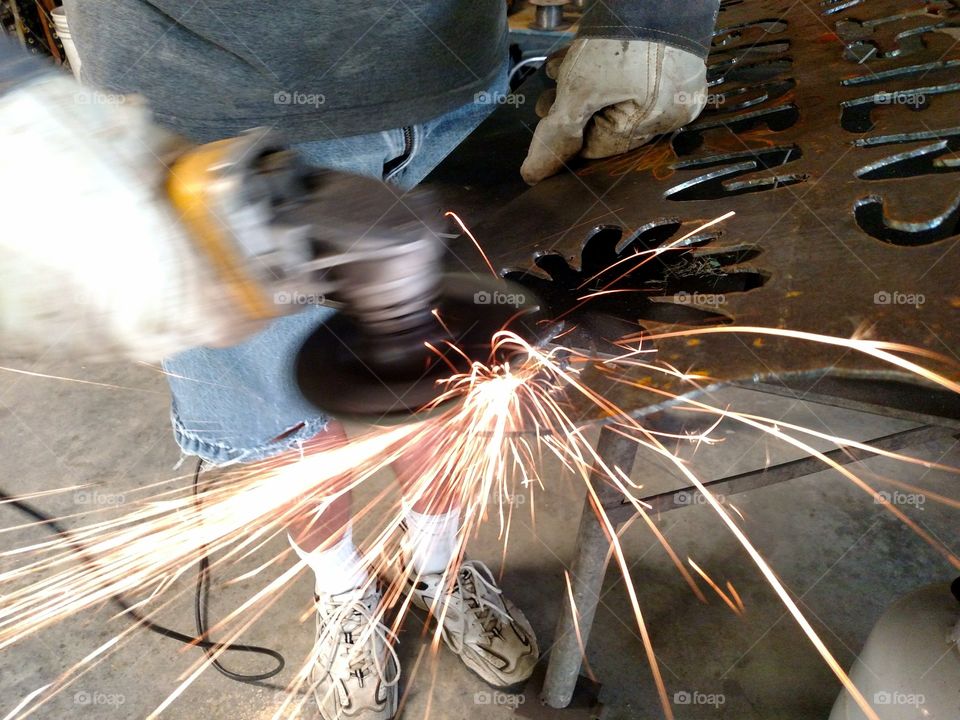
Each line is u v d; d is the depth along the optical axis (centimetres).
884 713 107
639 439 94
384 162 116
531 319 70
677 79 112
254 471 147
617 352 74
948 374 63
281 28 93
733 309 77
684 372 68
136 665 158
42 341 49
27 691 154
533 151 116
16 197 45
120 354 51
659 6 107
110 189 47
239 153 53
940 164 102
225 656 159
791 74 144
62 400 243
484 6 111
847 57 147
